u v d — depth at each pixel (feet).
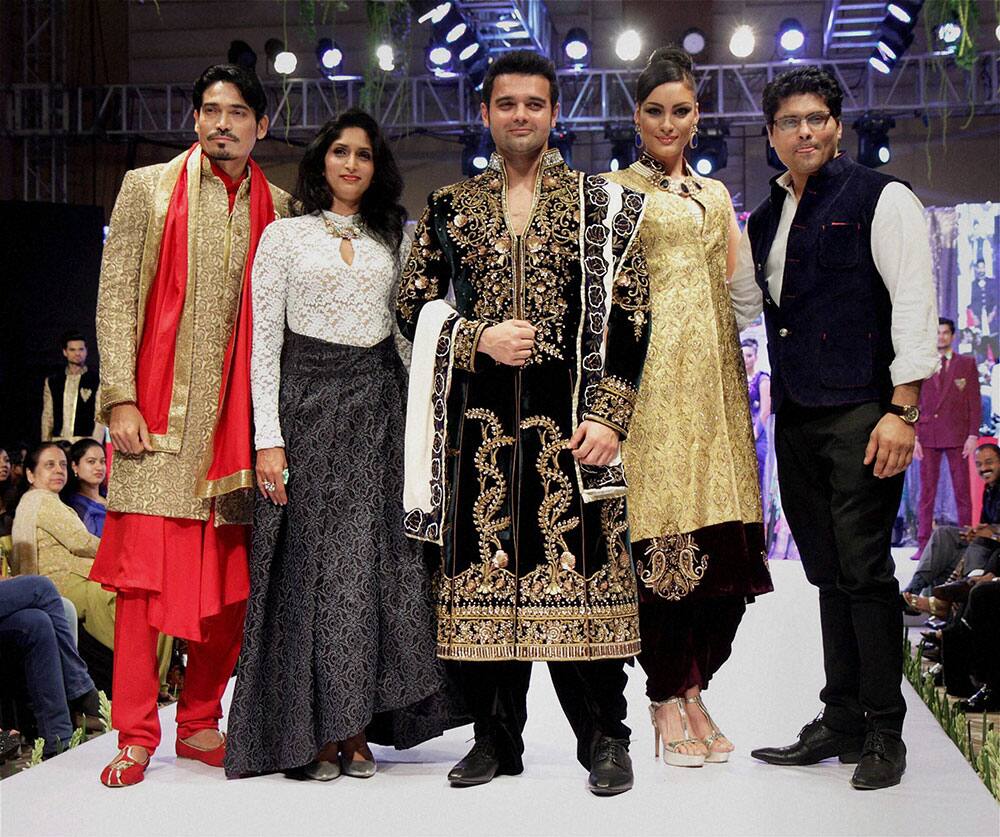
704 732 9.27
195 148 9.93
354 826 7.77
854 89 30.19
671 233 9.28
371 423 9.19
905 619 19.15
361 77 28.86
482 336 8.41
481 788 8.57
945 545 18.40
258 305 9.29
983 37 28.48
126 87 30.32
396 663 8.93
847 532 8.76
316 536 8.97
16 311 25.39
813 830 7.52
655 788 8.51
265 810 8.18
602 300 8.54
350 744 9.07
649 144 9.53
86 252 25.94
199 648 9.78
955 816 7.81
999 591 13.56
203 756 9.66
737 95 31.04
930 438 28.91
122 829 7.82
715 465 9.18
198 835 7.67
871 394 8.90
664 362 9.22
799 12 30.58
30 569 14.73
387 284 9.39
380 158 9.56
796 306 9.18
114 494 9.43
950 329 28.78
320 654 8.79
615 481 8.53
